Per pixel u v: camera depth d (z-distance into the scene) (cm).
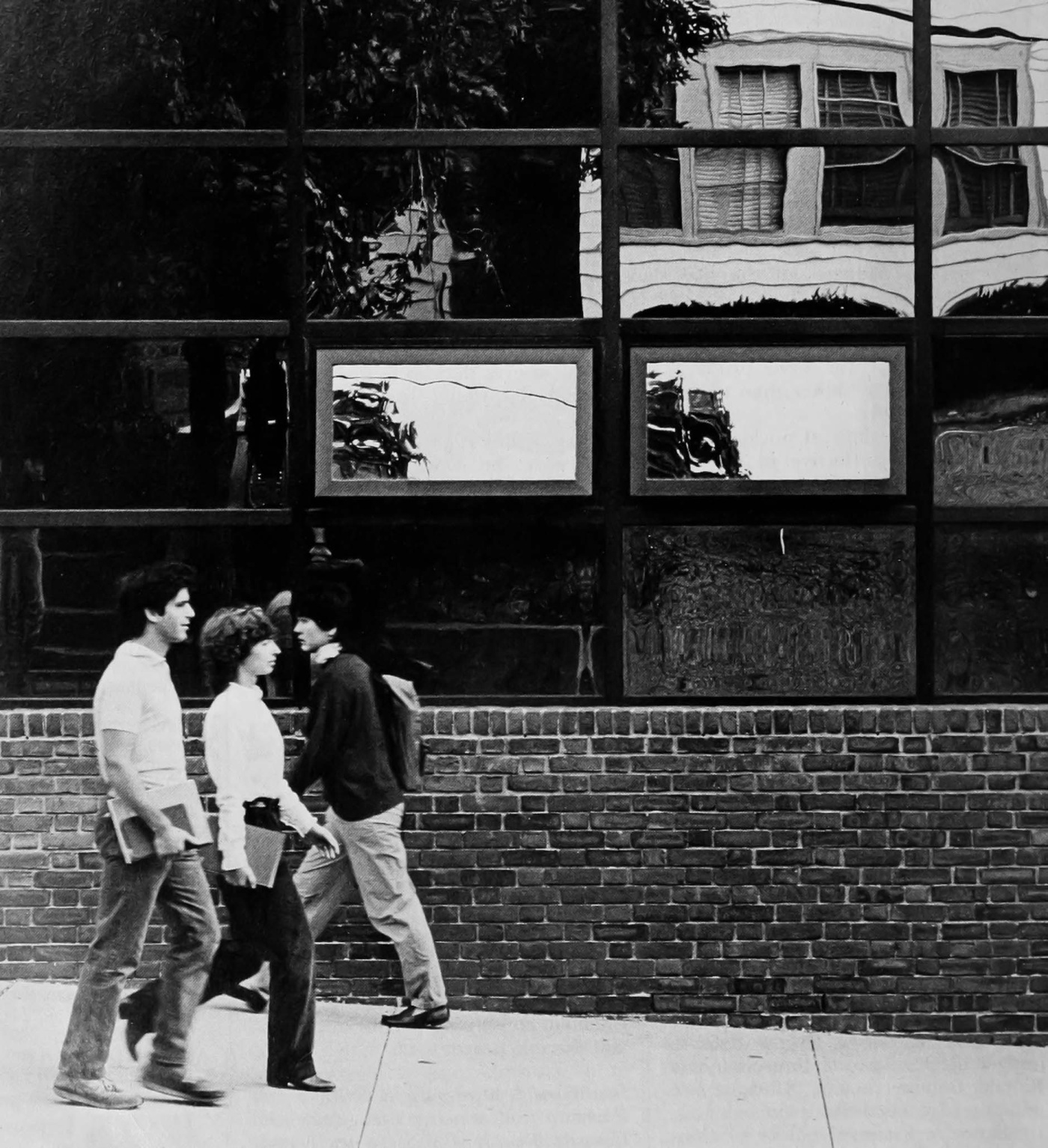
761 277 750
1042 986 733
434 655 748
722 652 747
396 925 699
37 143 750
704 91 751
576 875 737
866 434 746
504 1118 596
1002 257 749
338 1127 580
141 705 570
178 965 591
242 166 752
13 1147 542
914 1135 593
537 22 752
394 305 752
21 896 742
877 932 735
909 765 736
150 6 753
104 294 752
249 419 751
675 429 747
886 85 751
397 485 748
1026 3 748
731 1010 735
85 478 751
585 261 751
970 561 747
